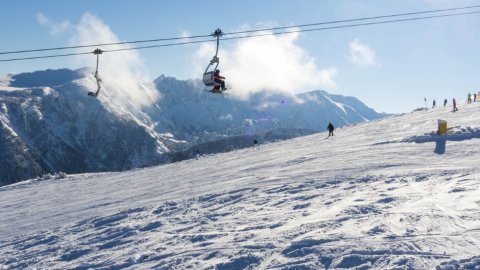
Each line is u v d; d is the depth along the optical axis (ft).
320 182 53.72
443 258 22.09
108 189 97.76
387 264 22.39
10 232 56.85
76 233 47.26
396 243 25.08
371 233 27.86
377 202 37.11
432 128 102.89
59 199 91.50
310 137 162.61
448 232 25.94
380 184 46.42
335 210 36.68
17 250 43.65
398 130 114.52
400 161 63.10
